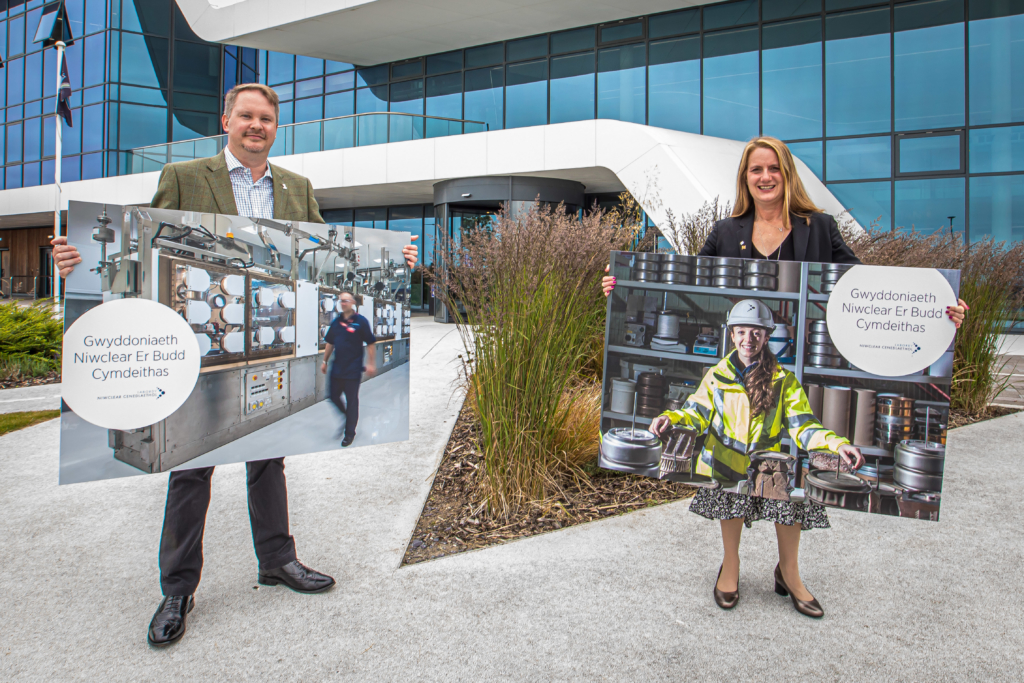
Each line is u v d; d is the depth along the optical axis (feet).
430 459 12.17
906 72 39.60
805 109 41.93
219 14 50.42
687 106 44.96
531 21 47.11
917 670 5.50
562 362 9.66
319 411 6.84
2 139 75.20
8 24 74.13
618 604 6.65
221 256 6.17
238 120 6.54
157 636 5.87
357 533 8.61
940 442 6.25
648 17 45.75
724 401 6.61
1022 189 37.55
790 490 6.43
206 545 8.22
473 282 10.23
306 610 6.56
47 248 78.23
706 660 5.66
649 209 28.27
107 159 64.54
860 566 7.58
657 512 9.34
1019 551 8.02
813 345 6.44
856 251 15.11
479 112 52.37
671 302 6.72
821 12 41.14
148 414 5.84
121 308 5.72
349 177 48.08
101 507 9.70
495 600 6.75
